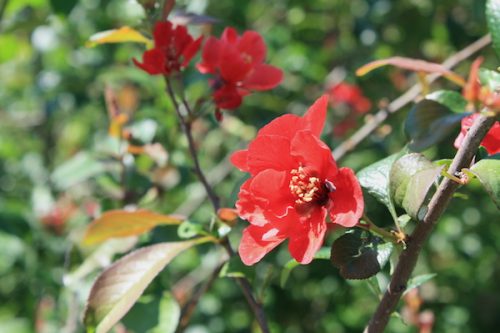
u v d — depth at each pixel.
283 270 0.44
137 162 0.61
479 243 1.02
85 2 0.91
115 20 0.91
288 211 0.37
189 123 0.47
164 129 0.66
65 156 0.99
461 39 0.86
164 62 0.46
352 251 0.37
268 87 0.48
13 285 0.87
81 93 0.92
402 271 0.37
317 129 0.37
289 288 0.95
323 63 0.96
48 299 0.78
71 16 0.88
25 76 1.07
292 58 0.96
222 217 0.44
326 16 0.98
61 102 0.94
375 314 0.38
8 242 0.78
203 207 0.87
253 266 0.44
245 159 0.38
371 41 0.90
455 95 0.42
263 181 0.37
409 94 0.62
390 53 0.90
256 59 0.48
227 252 0.45
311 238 0.37
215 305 0.96
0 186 0.99
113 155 0.60
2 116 1.05
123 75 0.81
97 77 0.88
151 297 0.49
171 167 0.63
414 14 0.88
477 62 0.33
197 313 0.94
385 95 0.92
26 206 0.80
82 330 0.61
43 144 1.04
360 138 0.63
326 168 0.36
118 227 0.46
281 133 0.37
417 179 0.36
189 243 0.44
